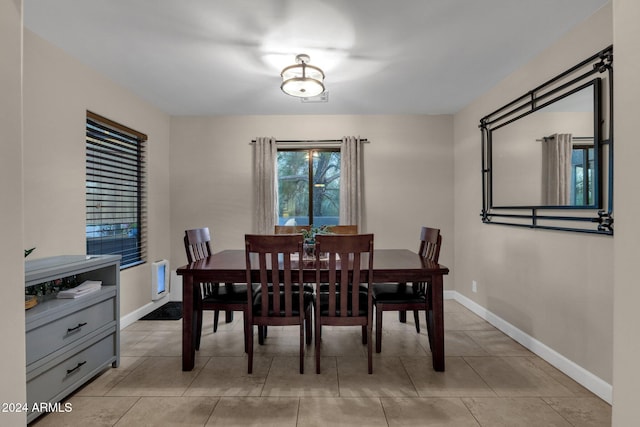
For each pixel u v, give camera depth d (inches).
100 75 110.8
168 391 77.1
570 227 83.0
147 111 140.6
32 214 83.8
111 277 88.2
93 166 114.5
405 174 160.4
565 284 85.4
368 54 98.7
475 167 137.8
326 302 97.1
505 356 95.7
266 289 84.4
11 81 37.3
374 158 160.4
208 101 140.2
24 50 82.1
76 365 74.3
